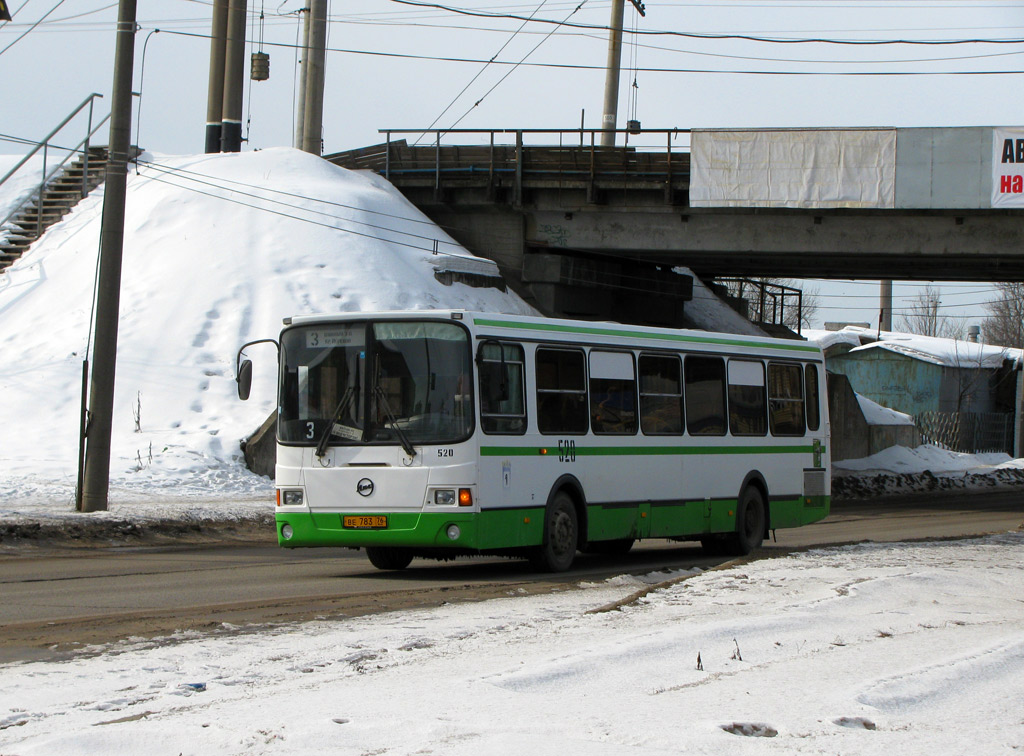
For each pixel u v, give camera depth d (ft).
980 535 64.54
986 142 105.40
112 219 65.46
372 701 22.11
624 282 139.13
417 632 30.63
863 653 28.27
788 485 62.64
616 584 44.52
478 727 20.08
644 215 124.36
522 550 48.80
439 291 116.67
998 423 199.62
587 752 18.67
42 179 138.51
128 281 111.24
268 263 112.68
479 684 23.24
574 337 50.31
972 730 21.22
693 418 56.59
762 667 26.14
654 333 54.85
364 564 53.11
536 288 131.13
